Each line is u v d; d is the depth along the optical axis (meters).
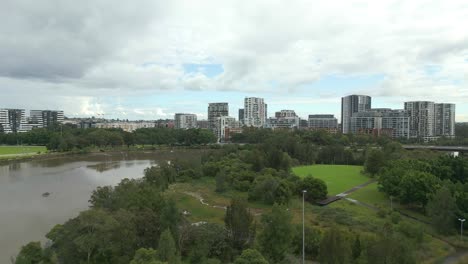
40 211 122.44
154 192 97.56
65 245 66.94
